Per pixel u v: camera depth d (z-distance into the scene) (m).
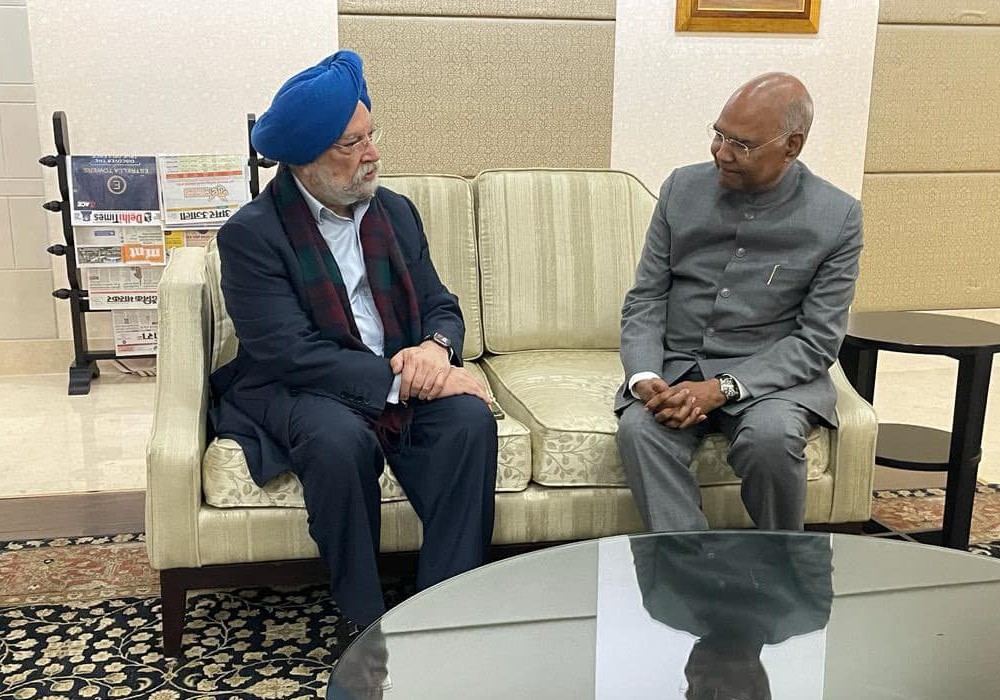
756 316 2.23
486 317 2.71
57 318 4.29
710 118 4.47
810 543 1.63
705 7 4.32
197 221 3.95
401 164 4.30
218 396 2.23
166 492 1.97
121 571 2.44
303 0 4.07
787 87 2.11
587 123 4.39
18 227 4.18
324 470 1.91
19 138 4.11
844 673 1.26
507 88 4.29
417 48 4.19
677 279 2.36
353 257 2.20
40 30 3.91
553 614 1.39
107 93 4.01
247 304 2.06
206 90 4.07
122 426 3.60
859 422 2.22
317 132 2.00
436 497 2.01
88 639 2.10
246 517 2.01
